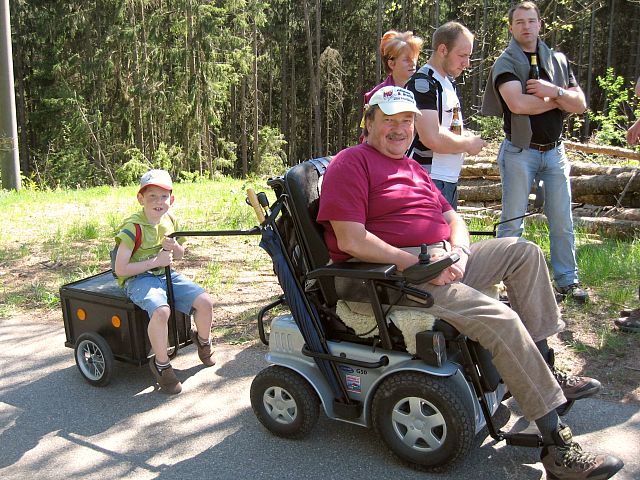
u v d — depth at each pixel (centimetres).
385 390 295
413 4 3166
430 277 279
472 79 2575
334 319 322
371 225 315
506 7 2834
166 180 387
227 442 331
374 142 323
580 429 325
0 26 1527
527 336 279
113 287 416
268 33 4016
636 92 480
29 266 689
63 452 328
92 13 3294
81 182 2902
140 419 361
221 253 718
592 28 3172
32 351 465
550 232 508
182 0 2830
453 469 293
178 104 3012
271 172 3481
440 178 438
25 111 3919
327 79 3866
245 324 500
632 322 434
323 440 328
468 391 286
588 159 962
